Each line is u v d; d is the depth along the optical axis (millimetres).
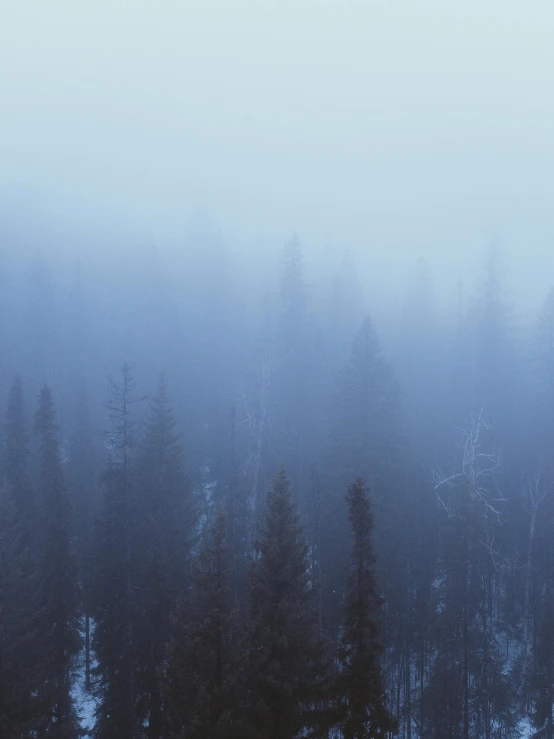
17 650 16938
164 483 25219
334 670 24156
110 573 23250
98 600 23594
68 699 21547
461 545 24422
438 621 24172
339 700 15609
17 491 25703
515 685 26766
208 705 14375
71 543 24234
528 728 25453
